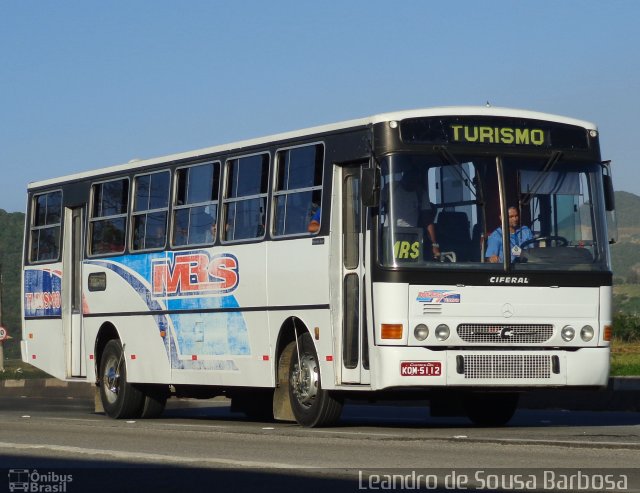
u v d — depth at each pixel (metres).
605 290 17.47
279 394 18.97
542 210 17.33
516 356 16.92
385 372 16.62
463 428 18.27
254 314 19.31
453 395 18.12
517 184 17.27
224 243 20.09
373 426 18.91
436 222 16.88
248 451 14.42
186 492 11.07
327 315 17.77
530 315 17.03
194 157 21.14
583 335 17.28
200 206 20.84
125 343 22.53
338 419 18.22
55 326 24.61
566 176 17.56
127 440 16.44
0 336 53.78
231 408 22.16
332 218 17.78
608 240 17.69
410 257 16.72
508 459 12.98
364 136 17.34
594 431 17.27
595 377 17.31
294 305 18.44
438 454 13.60
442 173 17.02
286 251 18.66
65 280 24.36
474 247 16.94
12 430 18.72
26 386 40.66
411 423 20.19
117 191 23.06
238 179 20.03
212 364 20.28
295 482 11.49
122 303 22.61
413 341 16.61
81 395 38.28
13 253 108.94
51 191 25.03
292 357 18.73
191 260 20.86
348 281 17.67
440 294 16.73
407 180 16.89
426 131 17.08
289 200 18.77
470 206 17.05
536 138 17.52
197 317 20.66
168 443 15.80
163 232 21.67
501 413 19.39
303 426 18.45
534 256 17.14
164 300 21.48
